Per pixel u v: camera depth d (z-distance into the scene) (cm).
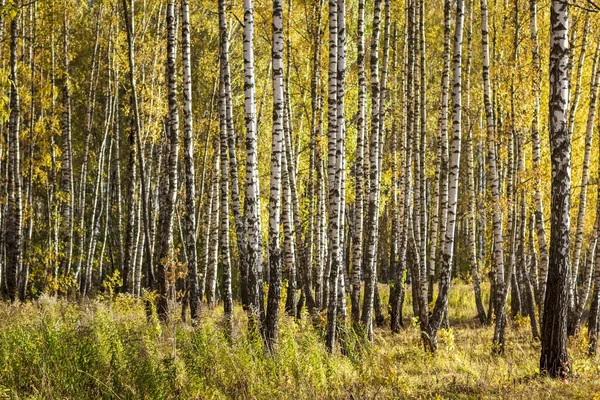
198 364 757
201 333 825
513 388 790
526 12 1516
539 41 1678
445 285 1229
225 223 1360
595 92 1485
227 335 863
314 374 795
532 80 1362
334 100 1145
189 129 1303
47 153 2125
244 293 1103
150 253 1516
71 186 2125
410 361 1057
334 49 1155
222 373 754
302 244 1694
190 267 1282
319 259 1580
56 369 692
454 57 1226
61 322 867
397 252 1792
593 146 1909
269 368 799
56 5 2005
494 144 1532
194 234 1295
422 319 1270
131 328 838
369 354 1027
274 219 962
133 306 1461
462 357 1116
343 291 1165
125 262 2122
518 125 1377
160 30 2419
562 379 856
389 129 2270
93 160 3128
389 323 1916
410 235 1428
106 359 725
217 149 2261
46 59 2103
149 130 2136
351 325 1191
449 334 1248
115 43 2181
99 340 760
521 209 1616
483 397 754
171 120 1319
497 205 1383
